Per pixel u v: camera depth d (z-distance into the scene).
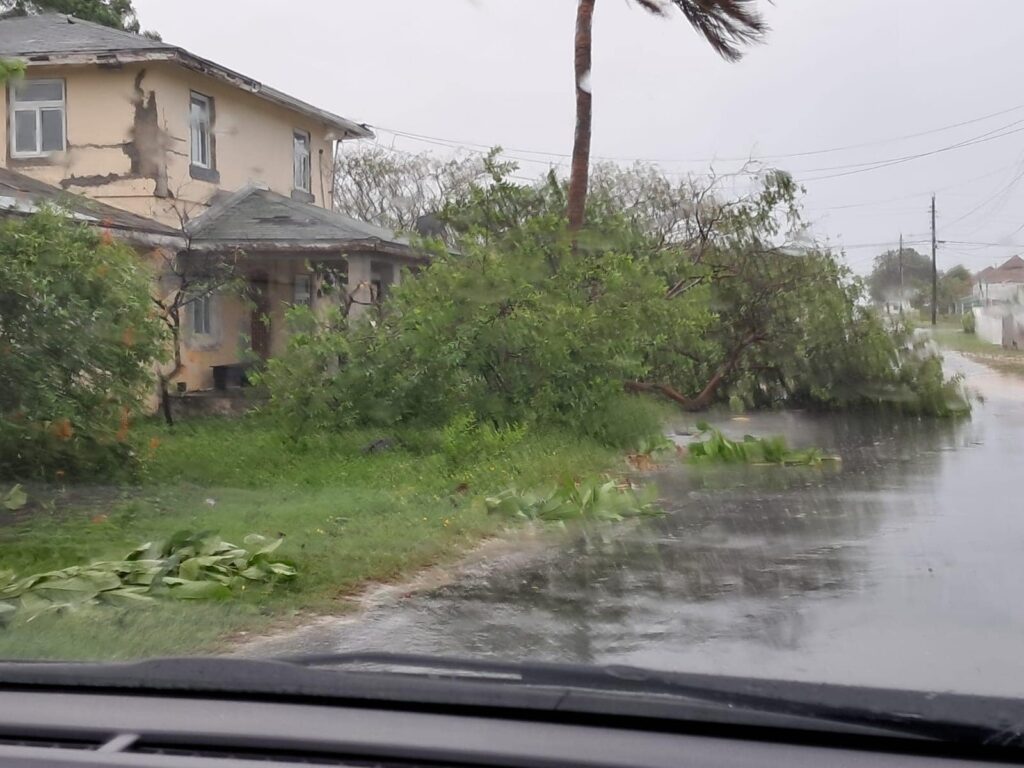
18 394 10.42
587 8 18.55
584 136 18.58
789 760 2.79
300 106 22.80
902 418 19.53
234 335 20.22
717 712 2.94
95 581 6.97
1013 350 32.44
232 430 15.22
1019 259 33.50
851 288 19.69
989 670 5.41
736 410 20.05
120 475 11.41
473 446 12.84
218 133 20.64
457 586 7.55
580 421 14.94
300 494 11.04
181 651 5.84
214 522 9.44
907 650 5.79
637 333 15.48
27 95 19.02
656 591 7.30
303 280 20.86
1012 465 13.73
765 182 19.70
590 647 5.88
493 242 16.33
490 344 14.49
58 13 24.95
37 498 10.41
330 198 25.67
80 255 11.30
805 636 6.08
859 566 8.02
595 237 17.23
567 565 8.22
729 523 10.00
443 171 30.77
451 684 3.10
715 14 18.53
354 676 3.19
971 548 8.67
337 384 14.16
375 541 8.66
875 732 2.87
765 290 19.66
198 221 19.59
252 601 6.96
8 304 10.54
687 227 20.08
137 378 11.66
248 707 3.19
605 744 2.87
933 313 32.62
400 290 14.91
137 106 18.80
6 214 13.90
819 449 15.40
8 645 5.70
